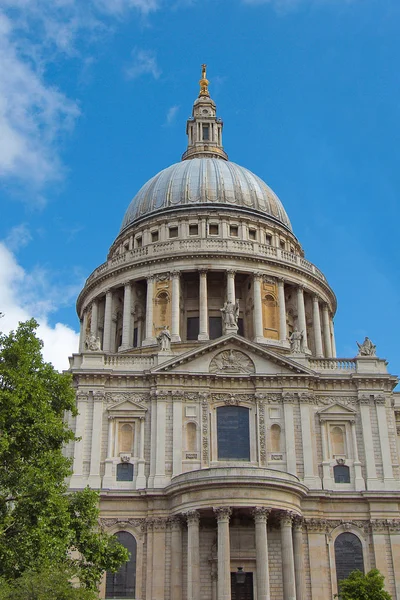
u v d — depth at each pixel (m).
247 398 69.75
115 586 61.88
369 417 69.75
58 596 39.53
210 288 91.25
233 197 99.31
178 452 66.31
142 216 100.06
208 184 100.00
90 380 69.31
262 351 70.75
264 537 58.50
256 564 58.47
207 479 59.94
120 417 68.31
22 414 47.28
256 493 59.66
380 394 70.69
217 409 69.38
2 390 47.41
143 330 90.12
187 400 69.00
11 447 47.06
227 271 88.31
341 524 65.25
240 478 59.66
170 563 61.66
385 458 68.00
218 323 89.62
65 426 51.53
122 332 89.56
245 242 91.50
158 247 91.44
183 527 62.50
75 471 65.50
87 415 68.06
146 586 61.34
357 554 64.38
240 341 71.00
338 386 71.00
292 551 59.97
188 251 88.81
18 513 45.56
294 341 73.56
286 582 58.72
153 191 102.50
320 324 94.44
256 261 89.81
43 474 45.62
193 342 80.88
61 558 45.56
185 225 95.81
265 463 66.94
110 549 49.50
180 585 60.50
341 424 69.69
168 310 86.94
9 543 44.47
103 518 63.91
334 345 98.50
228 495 59.41
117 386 69.62
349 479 67.44
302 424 68.50
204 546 63.25
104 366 70.81
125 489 65.00
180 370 69.69
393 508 65.81
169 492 62.66
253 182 103.75
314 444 68.25
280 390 69.94
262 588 56.88
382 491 66.12
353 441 68.75
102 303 95.31
